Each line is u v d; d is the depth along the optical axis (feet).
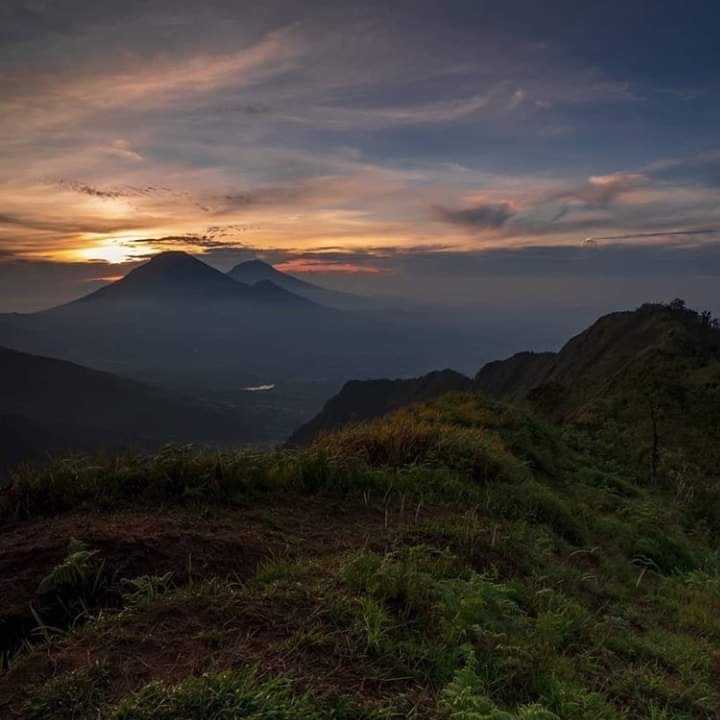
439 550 18.24
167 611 12.49
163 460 22.11
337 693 10.18
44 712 9.48
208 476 21.77
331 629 12.14
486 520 23.17
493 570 18.44
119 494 20.65
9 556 15.57
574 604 18.20
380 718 9.84
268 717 9.08
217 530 18.33
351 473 24.63
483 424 40.16
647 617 20.67
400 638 12.62
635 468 50.60
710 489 49.83
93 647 11.27
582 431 61.57
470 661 12.22
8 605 13.83
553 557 22.43
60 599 14.01
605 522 30.50
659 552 29.14
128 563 15.25
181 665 10.63
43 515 19.20
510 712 11.49
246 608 12.60
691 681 16.26
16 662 11.17
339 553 17.16
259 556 16.74
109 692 9.87
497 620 15.11
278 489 22.81
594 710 12.58
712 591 25.70
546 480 35.27
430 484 25.73
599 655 15.97
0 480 20.44
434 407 42.39
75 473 20.94
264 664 10.71
